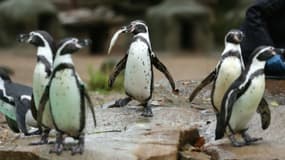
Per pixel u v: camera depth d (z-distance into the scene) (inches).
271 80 469.1
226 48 330.6
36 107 324.5
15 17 1579.7
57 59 295.7
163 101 458.9
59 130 308.2
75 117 300.2
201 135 366.3
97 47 1675.7
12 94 369.4
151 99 430.3
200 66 1323.8
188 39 1635.1
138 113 410.3
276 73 466.6
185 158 327.3
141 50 379.6
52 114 303.6
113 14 1739.7
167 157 314.5
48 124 316.5
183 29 1627.7
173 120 389.1
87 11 1729.8
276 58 456.8
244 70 311.9
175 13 1587.1
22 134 376.8
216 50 1649.9
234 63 325.4
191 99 358.3
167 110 415.2
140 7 1824.6
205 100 461.7
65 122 302.2
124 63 398.0
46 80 314.2
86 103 337.7
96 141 334.0
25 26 1587.1
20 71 1192.2
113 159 302.4
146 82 384.8
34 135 362.3
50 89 298.7
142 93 388.5
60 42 295.7
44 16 1608.0
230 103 307.3
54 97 297.6
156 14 1611.7
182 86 505.7
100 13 1669.5
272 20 463.5
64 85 294.4
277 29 463.8
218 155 315.0
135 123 378.9
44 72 315.0
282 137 339.3
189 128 361.4
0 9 1610.5
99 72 788.6
